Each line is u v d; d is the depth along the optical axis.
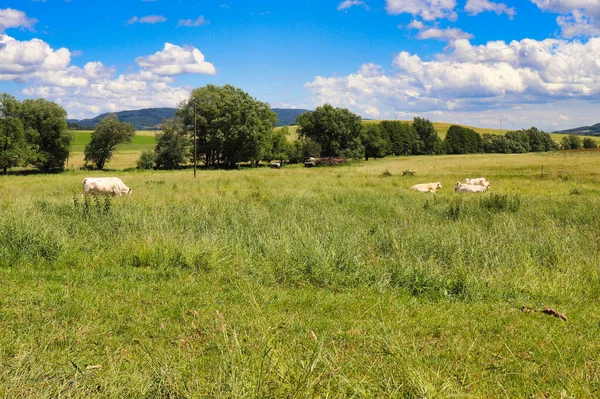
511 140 129.12
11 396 3.45
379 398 3.65
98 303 5.98
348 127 91.44
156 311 5.79
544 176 34.59
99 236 9.80
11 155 63.09
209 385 3.79
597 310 6.15
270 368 3.67
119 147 130.25
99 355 4.53
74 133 72.50
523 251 8.88
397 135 115.56
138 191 21.30
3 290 6.43
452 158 89.56
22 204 11.91
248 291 6.69
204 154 81.19
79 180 35.97
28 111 67.44
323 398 3.58
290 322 5.46
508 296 6.81
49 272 7.50
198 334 5.10
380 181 31.28
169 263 8.21
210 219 11.80
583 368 4.31
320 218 12.49
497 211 15.04
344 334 5.10
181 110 74.50
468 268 7.86
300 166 81.00
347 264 7.94
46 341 4.72
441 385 3.82
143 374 4.02
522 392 3.90
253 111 74.81
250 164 89.31
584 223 12.77
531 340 5.06
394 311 6.00
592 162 51.94
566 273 7.62
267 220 11.55
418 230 10.52
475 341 4.83
